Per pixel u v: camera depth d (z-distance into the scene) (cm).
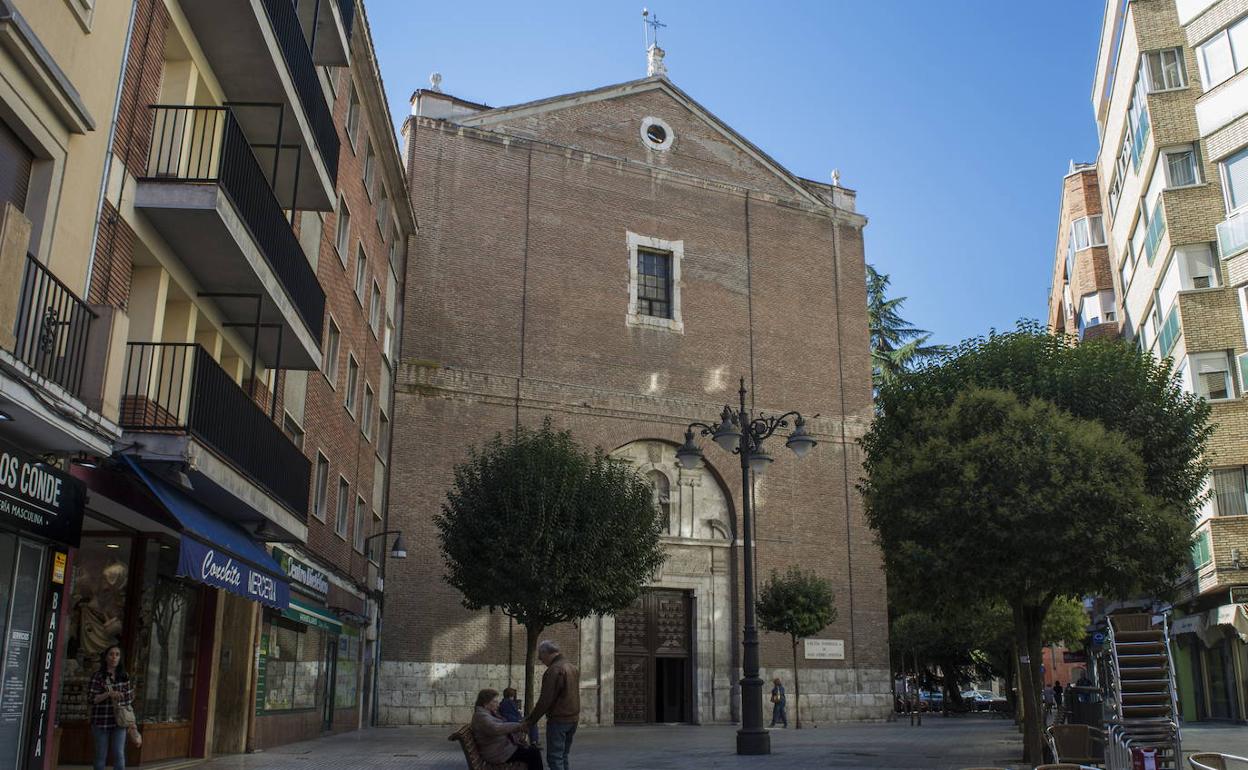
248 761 1631
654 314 3712
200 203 1302
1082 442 1692
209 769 1473
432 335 3291
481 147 3534
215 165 1605
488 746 1097
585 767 1733
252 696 1808
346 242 2481
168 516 1279
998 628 3362
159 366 1338
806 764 1769
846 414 3931
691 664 3453
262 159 1811
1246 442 2680
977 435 1778
